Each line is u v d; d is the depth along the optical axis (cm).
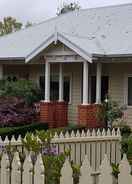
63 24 2733
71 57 2086
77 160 1105
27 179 660
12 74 2653
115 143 1166
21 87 2278
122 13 2573
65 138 1087
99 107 1969
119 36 2242
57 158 675
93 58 1989
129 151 1115
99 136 1145
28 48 2523
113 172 619
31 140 782
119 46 2097
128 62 2056
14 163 686
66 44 2072
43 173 638
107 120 1944
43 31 2764
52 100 2389
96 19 2606
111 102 1975
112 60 2017
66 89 2347
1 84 2338
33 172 652
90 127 1980
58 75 2405
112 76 2166
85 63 2031
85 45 2075
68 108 2303
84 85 2036
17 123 2136
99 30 2395
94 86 2239
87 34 2366
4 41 2798
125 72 2112
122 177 611
